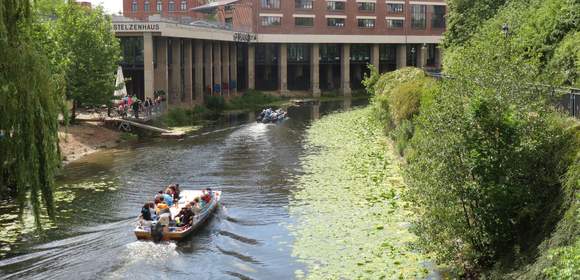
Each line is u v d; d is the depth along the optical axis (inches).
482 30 1790.1
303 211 1027.3
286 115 2546.8
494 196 665.0
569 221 585.3
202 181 1277.1
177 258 828.6
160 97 2215.8
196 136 1925.4
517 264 625.6
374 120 2016.5
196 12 3639.3
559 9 1457.9
